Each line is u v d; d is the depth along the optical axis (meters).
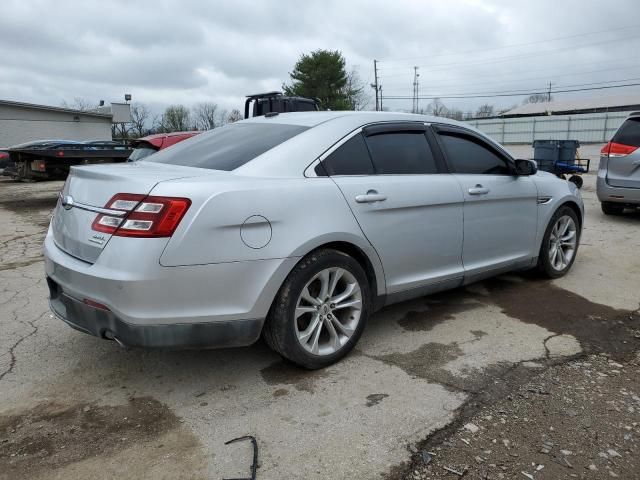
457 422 2.69
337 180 3.27
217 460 2.41
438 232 3.83
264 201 2.89
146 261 2.60
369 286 3.49
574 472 2.31
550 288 4.91
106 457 2.45
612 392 2.98
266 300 2.92
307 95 50.91
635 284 5.02
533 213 4.73
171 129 56.50
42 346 3.66
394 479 2.28
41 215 10.07
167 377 3.21
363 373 3.23
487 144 4.43
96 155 11.40
